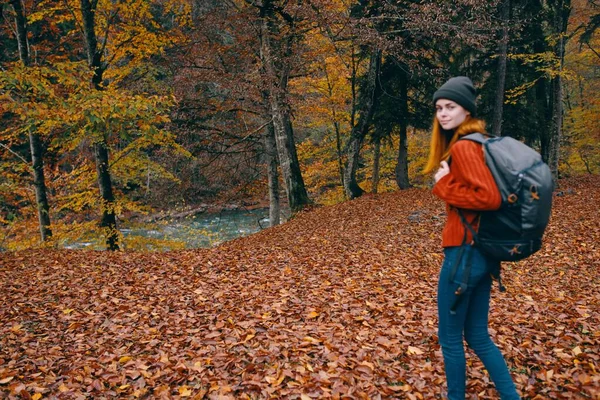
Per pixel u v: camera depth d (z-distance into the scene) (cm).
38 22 1369
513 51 1891
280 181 2491
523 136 1978
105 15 1216
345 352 392
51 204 1476
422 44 1805
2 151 1313
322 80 2122
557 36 1653
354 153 1958
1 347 424
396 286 624
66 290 614
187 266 752
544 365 349
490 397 293
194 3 1631
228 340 432
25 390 328
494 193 204
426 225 1176
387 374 347
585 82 2703
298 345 408
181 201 1855
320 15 1314
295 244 1047
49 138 1204
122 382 353
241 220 2664
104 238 1248
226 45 1598
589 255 793
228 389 332
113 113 871
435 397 309
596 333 411
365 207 1588
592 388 298
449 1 1473
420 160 2516
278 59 1444
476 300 240
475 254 224
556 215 1175
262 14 1394
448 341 244
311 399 317
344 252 895
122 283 646
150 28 1284
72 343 436
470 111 233
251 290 605
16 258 838
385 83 1944
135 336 452
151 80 1241
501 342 392
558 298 560
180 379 355
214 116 1753
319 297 566
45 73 882
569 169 2727
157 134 972
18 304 552
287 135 1727
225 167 1819
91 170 1347
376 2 1558
